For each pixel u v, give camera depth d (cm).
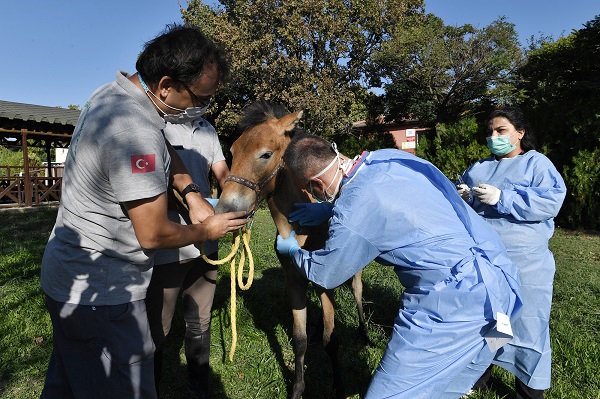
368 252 192
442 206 192
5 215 1096
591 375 290
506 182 257
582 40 1014
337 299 432
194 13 1388
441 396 194
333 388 291
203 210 206
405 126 1977
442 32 1489
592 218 870
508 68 1362
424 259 186
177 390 299
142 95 163
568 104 913
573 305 427
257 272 539
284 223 274
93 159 154
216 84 172
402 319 192
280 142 255
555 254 666
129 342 165
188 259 250
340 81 1475
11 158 2105
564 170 895
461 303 181
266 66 1223
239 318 393
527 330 240
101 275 162
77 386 168
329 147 206
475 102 1548
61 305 163
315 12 1266
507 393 283
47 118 1235
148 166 154
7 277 504
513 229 245
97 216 160
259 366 319
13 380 297
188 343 277
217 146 290
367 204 186
